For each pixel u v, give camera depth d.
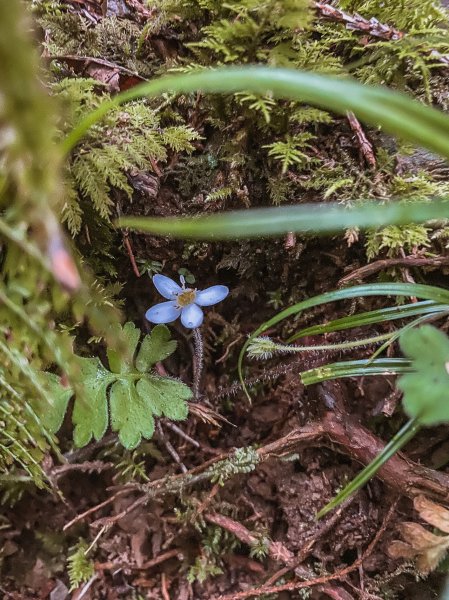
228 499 0.14
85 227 0.12
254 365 0.15
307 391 0.14
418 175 0.12
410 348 0.09
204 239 0.13
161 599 0.14
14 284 0.09
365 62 0.13
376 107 0.06
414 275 0.13
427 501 0.11
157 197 0.13
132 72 0.13
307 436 0.13
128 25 0.14
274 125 0.12
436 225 0.12
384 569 0.13
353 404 0.14
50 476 0.14
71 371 0.10
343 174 0.12
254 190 0.13
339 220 0.07
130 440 0.12
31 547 0.15
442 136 0.06
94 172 0.11
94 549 0.15
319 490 0.14
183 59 0.13
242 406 0.15
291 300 0.14
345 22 0.12
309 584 0.13
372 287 0.11
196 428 0.15
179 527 0.15
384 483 0.13
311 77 0.06
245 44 0.11
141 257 0.14
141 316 0.15
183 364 0.15
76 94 0.11
